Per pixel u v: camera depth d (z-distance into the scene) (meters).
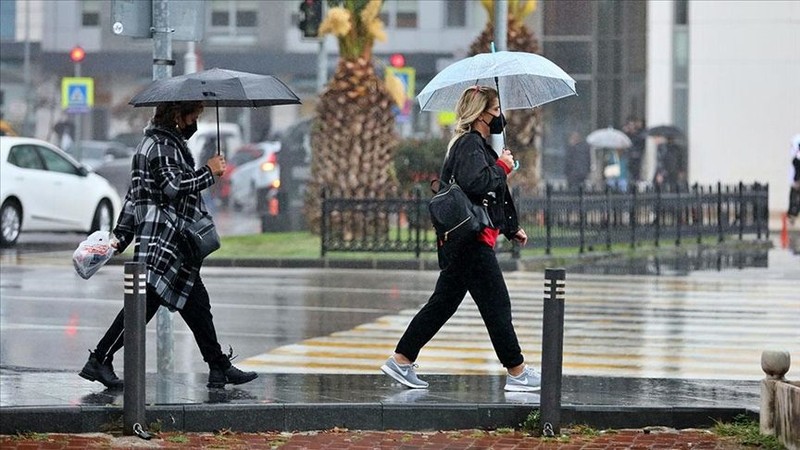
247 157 126.38
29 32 155.75
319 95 86.19
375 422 30.03
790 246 92.56
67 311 52.59
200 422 29.36
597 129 126.94
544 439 28.92
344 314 53.22
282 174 102.19
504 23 71.25
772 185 120.81
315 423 29.89
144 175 30.56
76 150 134.75
